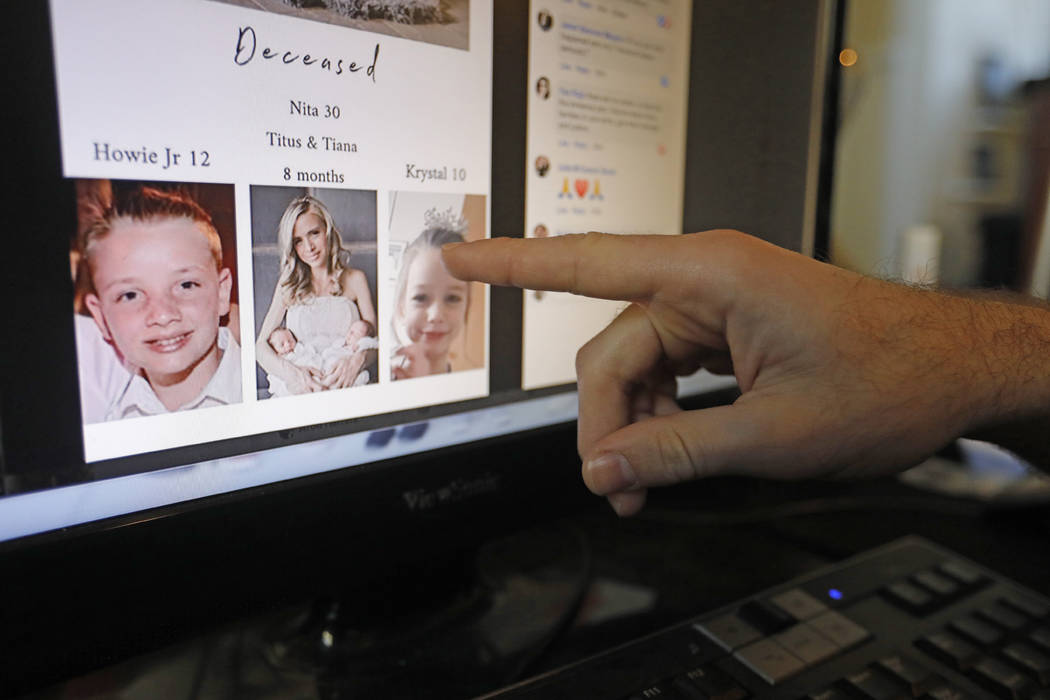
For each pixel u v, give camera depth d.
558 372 0.38
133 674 0.34
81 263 0.24
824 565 0.46
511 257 0.26
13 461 0.23
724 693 0.27
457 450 0.34
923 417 0.26
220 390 0.27
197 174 0.25
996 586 0.36
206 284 0.26
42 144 0.23
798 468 0.27
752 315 0.25
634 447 0.27
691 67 0.40
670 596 0.41
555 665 0.35
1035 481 0.58
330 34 0.28
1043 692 0.28
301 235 0.28
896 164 0.82
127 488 0.25
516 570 0.44
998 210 0.81
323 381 0.30
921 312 0.27
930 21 0.81
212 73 0.25
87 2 0.23
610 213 0.38
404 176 0.30
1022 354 0.28
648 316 0.29
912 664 0.30
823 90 0.43
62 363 0.24
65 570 0.24
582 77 0.36
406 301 0.32
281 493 0.29
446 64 0.31
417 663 0.34
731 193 0.43
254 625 0.38
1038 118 0.77
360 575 0.32
